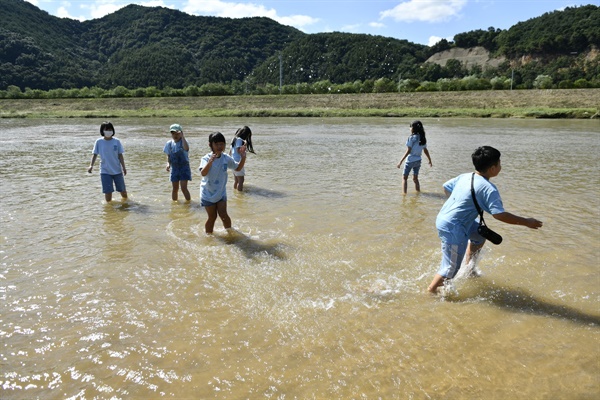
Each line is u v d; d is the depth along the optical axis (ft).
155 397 10.32
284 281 16.57
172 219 24.88
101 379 10.96
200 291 15.71
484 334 13.05
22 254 19.22
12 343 12.46
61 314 14.06
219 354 12.00
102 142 28.17
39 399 10.23
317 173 39.83
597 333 13.10
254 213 26.03
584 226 23.39
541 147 59.77
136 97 225.15
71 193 31.48
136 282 16.43
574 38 460.96
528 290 15.87
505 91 166.61
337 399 10.25
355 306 14.69
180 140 28.14
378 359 11.80
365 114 151.94
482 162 15.15
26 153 54.90
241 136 31.32
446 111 146.41
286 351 12.13
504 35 535.19
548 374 11.21
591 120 120.78
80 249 19.92
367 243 20.77
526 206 27.66
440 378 11.04
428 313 14.26
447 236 15.29
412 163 30.81
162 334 12.94
